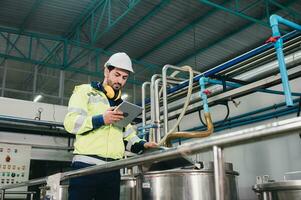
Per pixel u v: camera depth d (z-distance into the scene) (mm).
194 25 5289
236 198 1775
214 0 4688
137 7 4938
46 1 4961
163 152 976
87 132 1551
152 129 2949
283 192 1756
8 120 4043
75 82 6973
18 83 7035
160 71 6918
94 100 1620
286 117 3086
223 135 820
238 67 2742
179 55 6312
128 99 7320
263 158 3215
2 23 5617
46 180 1643
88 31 5879
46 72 6602
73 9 5207
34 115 4453
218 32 5469
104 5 4977
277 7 4844
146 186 1750
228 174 1754
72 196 1476
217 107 3723
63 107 4699
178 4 4824
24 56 5973
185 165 1664
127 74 1650
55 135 4547
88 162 1516
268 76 2824
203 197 1623
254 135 751
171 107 3801
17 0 4930
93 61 6734
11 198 4102
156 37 5754
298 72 2809
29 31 5855
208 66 6586
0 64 6254
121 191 2355
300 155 2912
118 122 1573
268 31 5281
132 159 1082
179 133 2523
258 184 1898
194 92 3334
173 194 1656
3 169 4094
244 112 3434
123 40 5910
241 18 5020
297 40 2377
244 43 5703
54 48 6297
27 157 4277
